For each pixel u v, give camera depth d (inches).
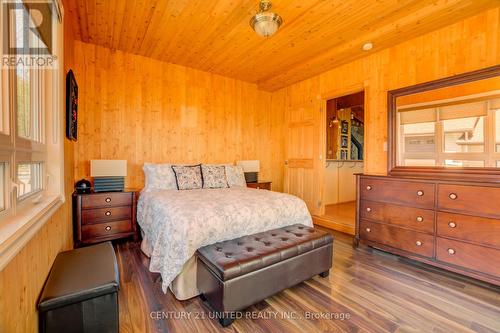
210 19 102.3
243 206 87.0
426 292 76.8
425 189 91.7
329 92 153.6
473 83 92.0
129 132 137.9
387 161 117.2
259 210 88.1
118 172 120.7
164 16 100.3
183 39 120.0
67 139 83.0
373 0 88.7
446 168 97.8
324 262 84.1
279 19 87.0
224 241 77.6
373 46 119.5
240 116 184.1
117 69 133.8
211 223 75.3
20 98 47.1
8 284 31.8
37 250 45.9
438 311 67.0
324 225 154.9
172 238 71.6
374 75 128.1
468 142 92.6
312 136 167.2
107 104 131.4
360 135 292.2
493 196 76.5
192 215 74.8
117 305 48.6
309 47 127.3
